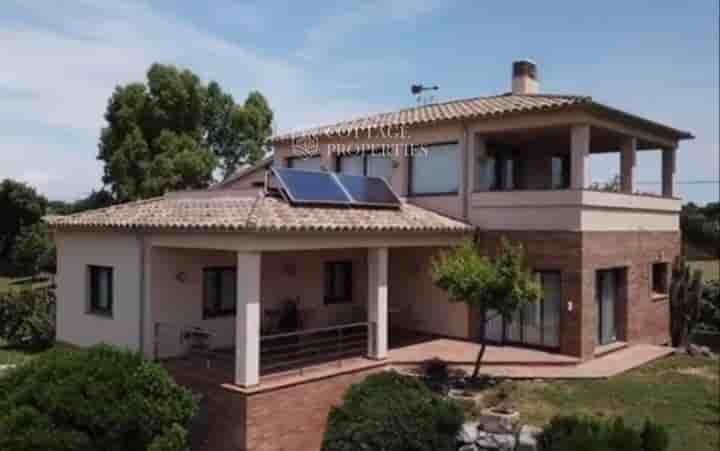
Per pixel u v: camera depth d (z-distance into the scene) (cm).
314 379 1390
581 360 1767
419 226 1753
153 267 1591
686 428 1331
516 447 1199
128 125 4328
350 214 1659
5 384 1199
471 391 1505
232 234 1328
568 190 1803
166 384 1211
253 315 1298
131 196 4209
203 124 4728
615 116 1933
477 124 2023
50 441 1067
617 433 1067
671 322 2395
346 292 2138
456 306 2041
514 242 1927
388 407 1268
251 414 1260
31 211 5572
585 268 1789
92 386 1134
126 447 1147
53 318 2428
